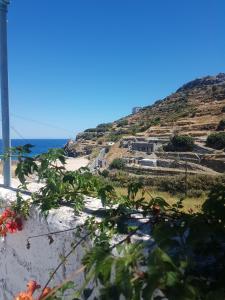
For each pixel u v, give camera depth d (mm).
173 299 1236
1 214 3389
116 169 54219
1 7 3711
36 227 2859
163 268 1254
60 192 2797
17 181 3965
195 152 57156
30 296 2184
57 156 2748
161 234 1578
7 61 3725
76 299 1717
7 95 3754
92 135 118250
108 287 1343
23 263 3027
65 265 2539
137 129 101375
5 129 3734
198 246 1632
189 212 1982
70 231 2498
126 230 2053
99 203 2867
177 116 94812
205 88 135375
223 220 1636
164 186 23766
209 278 1572
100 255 1385
